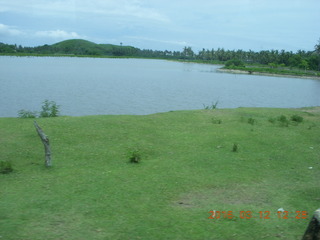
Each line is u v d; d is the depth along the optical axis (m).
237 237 4.53
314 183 6.93
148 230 4.59
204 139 10.36
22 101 28.80
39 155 8.23
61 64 102.62
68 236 4.35
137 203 5.52
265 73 111.88
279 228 4.85
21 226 4.57
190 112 15.07
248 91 50.72
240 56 160.25
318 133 11.99
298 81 84.56
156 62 178.12
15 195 5.68
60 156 8.23
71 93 35.91
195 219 5.01
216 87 54.50
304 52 139.00
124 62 151.50
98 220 4.84
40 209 5.14
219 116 14.39
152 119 12.95
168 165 7.79
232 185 6.59
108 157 8.31
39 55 172.00
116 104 29.23
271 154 9.10
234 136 10.83
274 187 6.61
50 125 10.87
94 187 6.17
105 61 150.88
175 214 5.16
